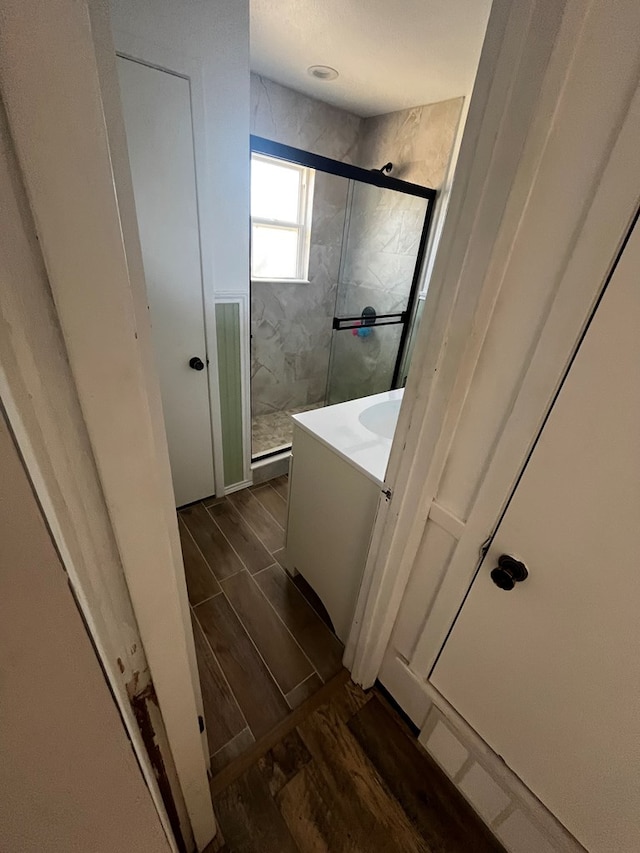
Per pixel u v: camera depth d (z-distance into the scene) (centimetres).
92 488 38
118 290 32
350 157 268
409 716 114
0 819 31
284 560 170
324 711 118
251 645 137
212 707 117
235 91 132
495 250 57
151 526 45
